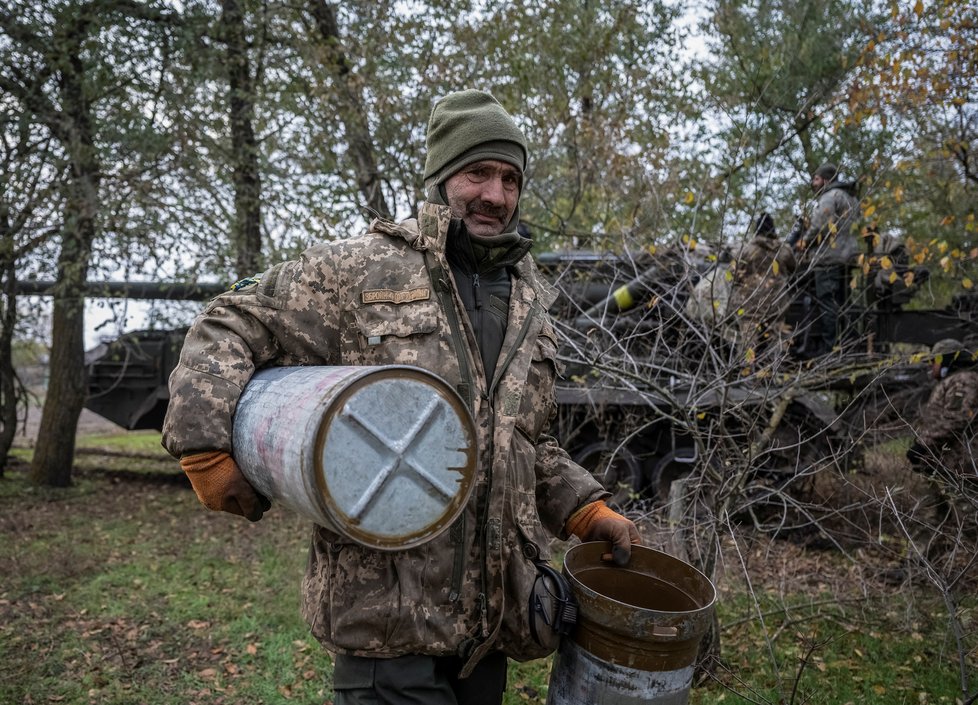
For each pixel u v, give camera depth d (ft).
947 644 12.66
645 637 5.67
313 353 5.87
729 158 21.62
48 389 28.07
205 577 17.67
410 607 5.49
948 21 18.37
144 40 23.50
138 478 30.35
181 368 5.47
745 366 13.39
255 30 23.88
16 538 20.85
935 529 11.97
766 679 12.10
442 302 5.90
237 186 23.56
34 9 23.06
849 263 18.85
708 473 12.51
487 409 5.86
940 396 14.38
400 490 4.86
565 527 6.81
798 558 16.49
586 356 14.75
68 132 23.80
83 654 13.53
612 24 23.98
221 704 11.92
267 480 5.05
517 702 11.65
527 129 22.68
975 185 21.57
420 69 22.44
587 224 23.67
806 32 28.71
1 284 26.81
